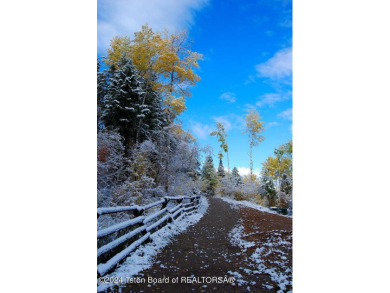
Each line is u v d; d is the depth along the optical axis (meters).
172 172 11.91
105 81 13.52
